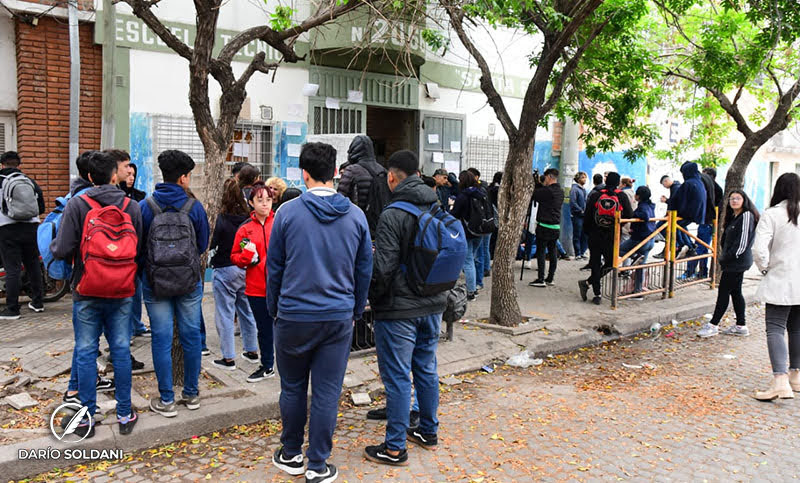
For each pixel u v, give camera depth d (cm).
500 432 470
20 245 746
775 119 1002
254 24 959
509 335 728
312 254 356
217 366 573
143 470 404
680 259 988
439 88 1198
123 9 861
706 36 957
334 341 368
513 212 750
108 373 540
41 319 741
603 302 918
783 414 516
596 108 973
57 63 855
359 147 557
